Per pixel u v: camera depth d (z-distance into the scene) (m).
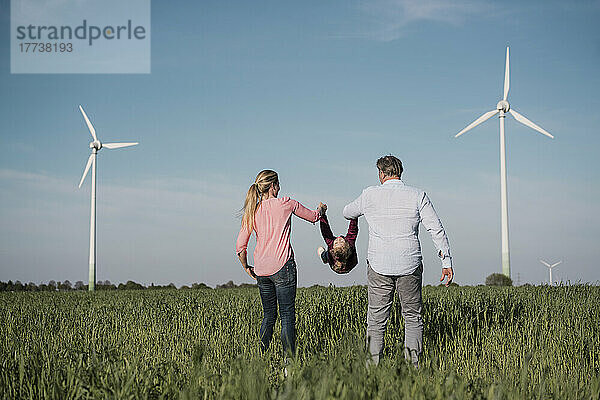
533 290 12.22
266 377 4.25
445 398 3.63
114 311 11.02
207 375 4.36
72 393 4.43
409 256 6.75
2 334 8.21
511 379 4.98
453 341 7.42
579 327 7.73
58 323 9.86
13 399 4.66
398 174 7.14
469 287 16.56
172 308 11.27
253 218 7.27
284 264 7.13
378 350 6.74
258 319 8.98
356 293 10.48
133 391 4.25
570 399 4.38
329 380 3.62
